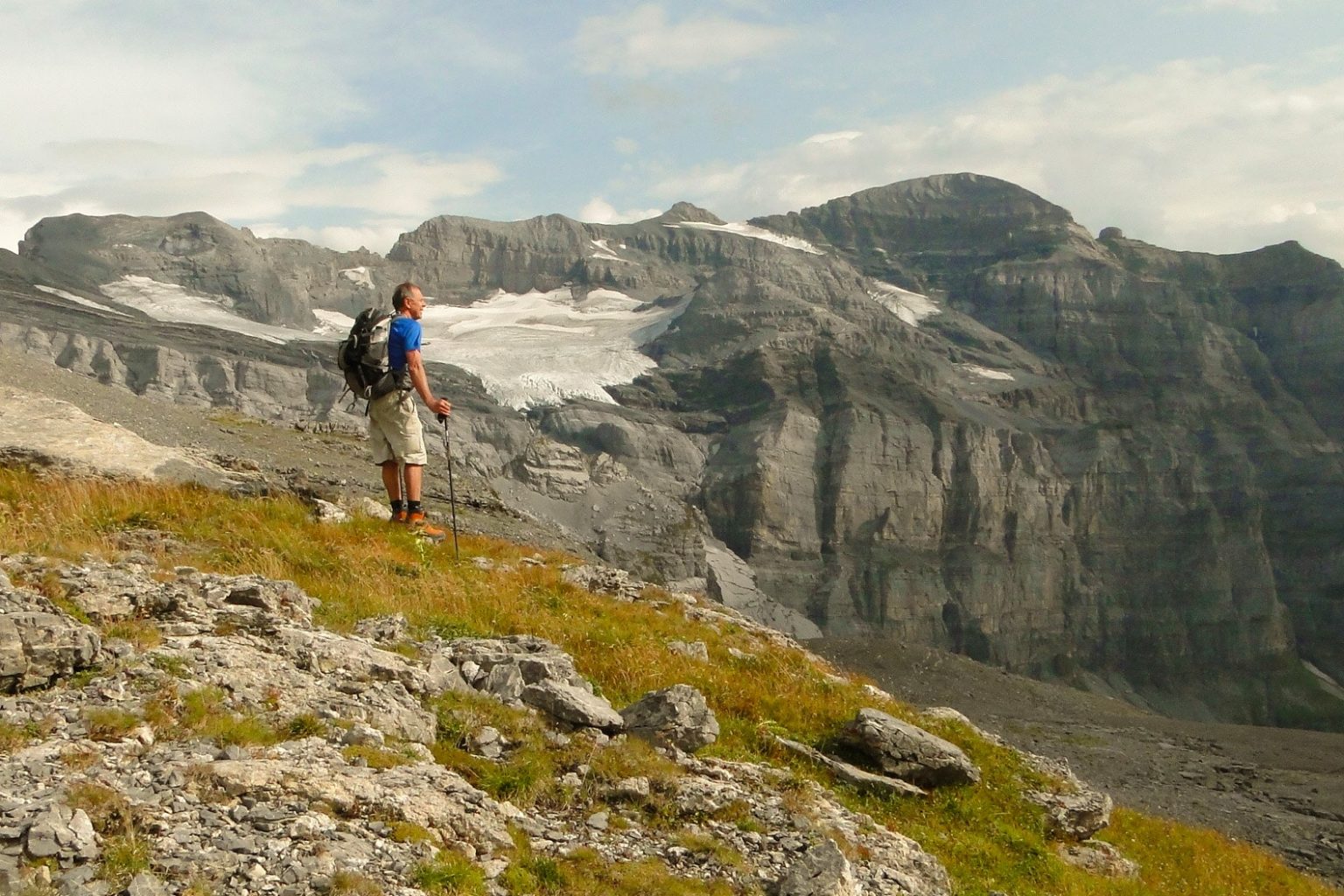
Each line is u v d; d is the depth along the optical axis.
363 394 18.88
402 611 14.91
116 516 16.19
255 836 7.53
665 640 18.25
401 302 19.11
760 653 20.34
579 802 10.34
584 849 9.24
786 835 10.88
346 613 13.89
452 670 12.16
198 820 7.60
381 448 19.00
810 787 13.27
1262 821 56.69
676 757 12.20
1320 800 62.81
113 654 9.66
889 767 15.96
